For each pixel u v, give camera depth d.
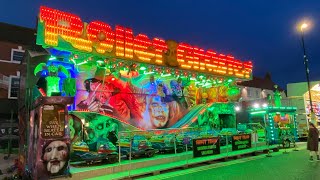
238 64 19.48
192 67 16.28
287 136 18.73
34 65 11.09
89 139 12.59
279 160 13.40
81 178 9.33
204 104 18.75
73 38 11.38
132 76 15.94
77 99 13.56
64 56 11.84
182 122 17.34
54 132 8.86
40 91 10.37
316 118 23.91
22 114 12.16
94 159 10.85
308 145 13.10
